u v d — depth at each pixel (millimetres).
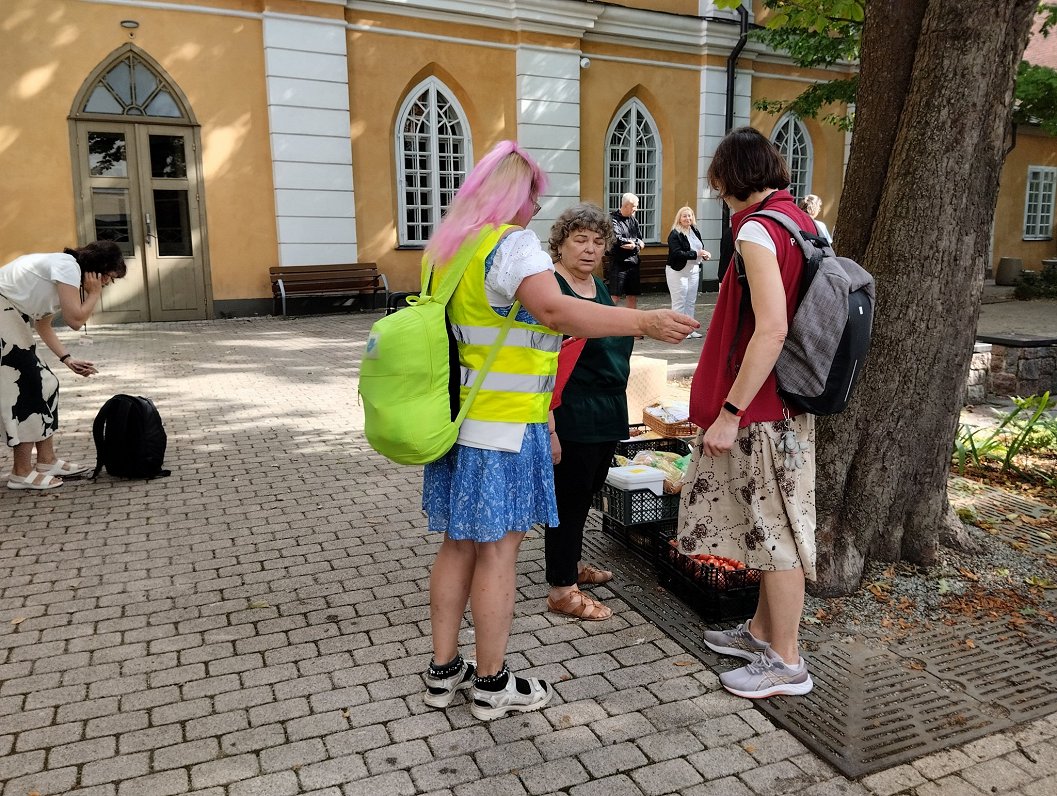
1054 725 2693
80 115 11836
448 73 14625
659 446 4461
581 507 3301
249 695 2855
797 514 2723
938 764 2494
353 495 5000
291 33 12883
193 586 3730
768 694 2822
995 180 3545
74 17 11602
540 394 2520
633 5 16625
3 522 4504
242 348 10414
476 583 2629
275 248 13508
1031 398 6293
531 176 2496
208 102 12617
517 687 2758
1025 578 3742
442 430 2381
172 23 12195
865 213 3750
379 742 2596
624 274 11523
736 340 2734
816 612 3443
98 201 12180
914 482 3717
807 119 19656
